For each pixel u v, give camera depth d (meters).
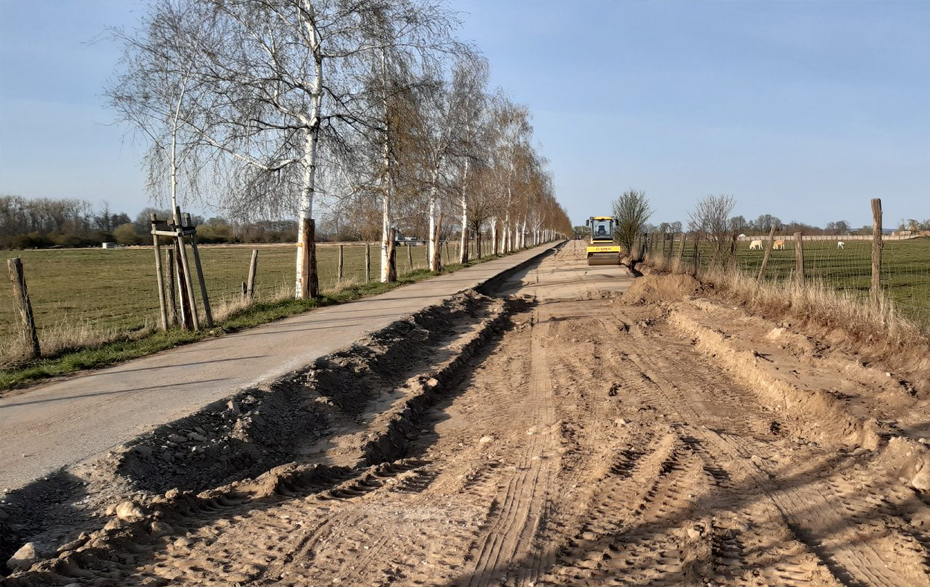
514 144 54.44
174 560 4.43
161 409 7.73
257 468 6.82
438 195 30.72
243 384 8.93
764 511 5.03
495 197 52.09
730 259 21.17
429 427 8.84
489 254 66.31
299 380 9.31
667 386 10.02
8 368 10.41
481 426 8.51
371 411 9.09
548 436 7.60
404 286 26.75
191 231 14.31
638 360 12.24
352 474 6.67
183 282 14.07
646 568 4.23
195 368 10.25
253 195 18.64
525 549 4.53
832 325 11.66
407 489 5.97
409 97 20.69
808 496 5.33
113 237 95.31
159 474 6.16
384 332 13.38
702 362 11.95
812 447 6.68
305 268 19.64
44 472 5.71
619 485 5.73
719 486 5.59
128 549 4.57
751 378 10.05
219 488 5.84
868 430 6.67
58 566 4.16
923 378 8.35
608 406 8.79
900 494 5.29
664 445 6.84
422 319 15.99
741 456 6.43
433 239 36.38
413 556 4.47
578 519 5.04
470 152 31.53
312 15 18.45
